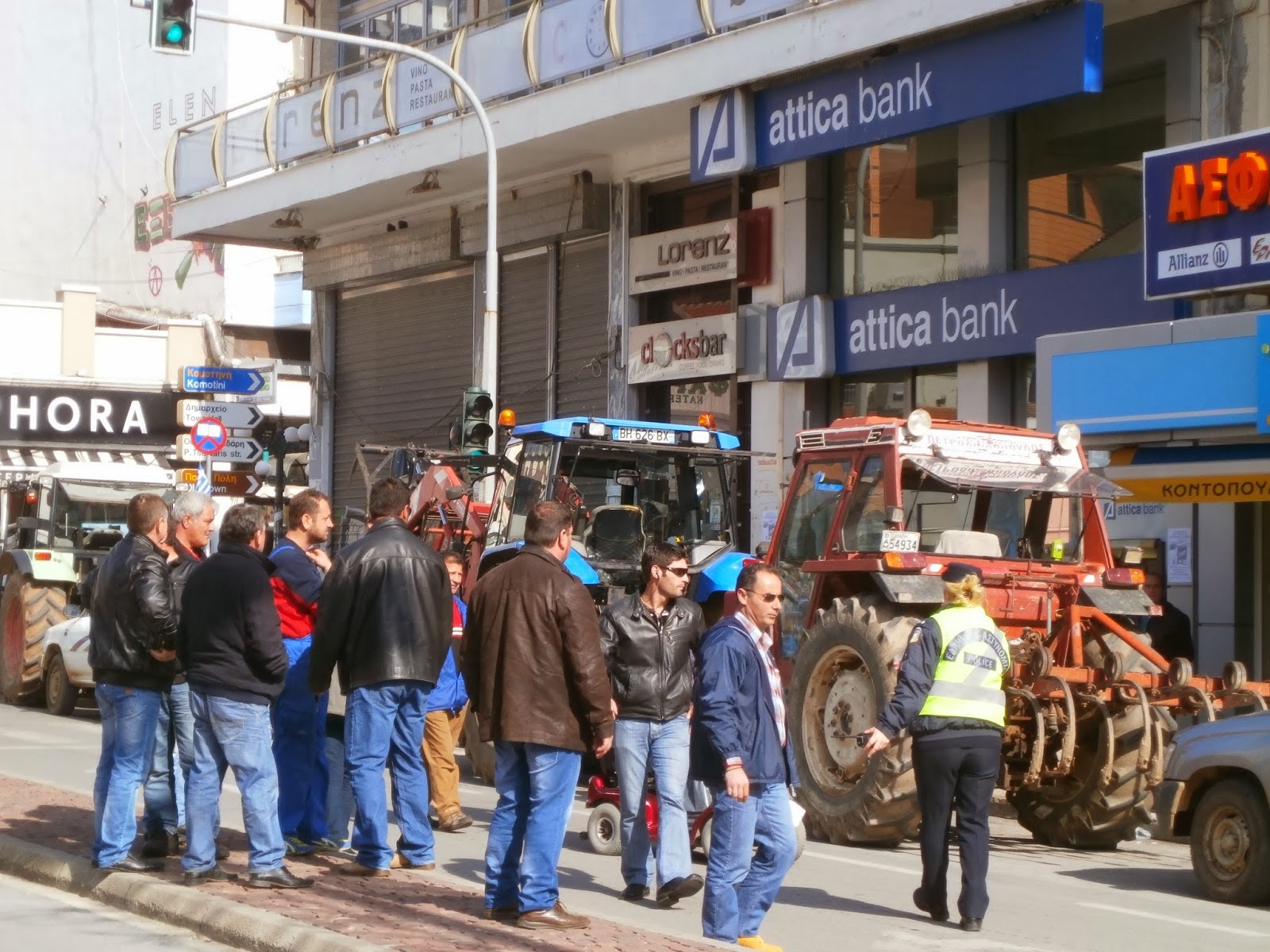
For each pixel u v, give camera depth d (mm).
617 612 10258
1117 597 13352
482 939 8281
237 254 61000
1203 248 16844
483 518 17812
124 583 9891
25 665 23484
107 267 64625
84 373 48719
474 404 21578
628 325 26156
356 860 10414
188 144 32375
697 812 11250
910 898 10844
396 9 32312
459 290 30453
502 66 25109
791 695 13578
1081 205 20141
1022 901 10922
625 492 16641
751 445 24094
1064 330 19484
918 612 13234
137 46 64188
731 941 8570
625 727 10195
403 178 27453
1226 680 12734
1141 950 9406
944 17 18547
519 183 28000
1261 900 10898
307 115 29000
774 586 8672
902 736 12359
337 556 9969
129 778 10102
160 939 8898
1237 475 16531
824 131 20797
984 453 13703
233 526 9695
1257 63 17844
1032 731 12719
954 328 20922
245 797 9648
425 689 10117
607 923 8961
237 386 30422
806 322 22844
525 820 8922
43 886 10461
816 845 13188
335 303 34125
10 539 25672
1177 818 11461
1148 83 19391
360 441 33281
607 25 23047
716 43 21609
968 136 21156
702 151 22312
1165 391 17047
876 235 22719
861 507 13758
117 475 25484
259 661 9586
